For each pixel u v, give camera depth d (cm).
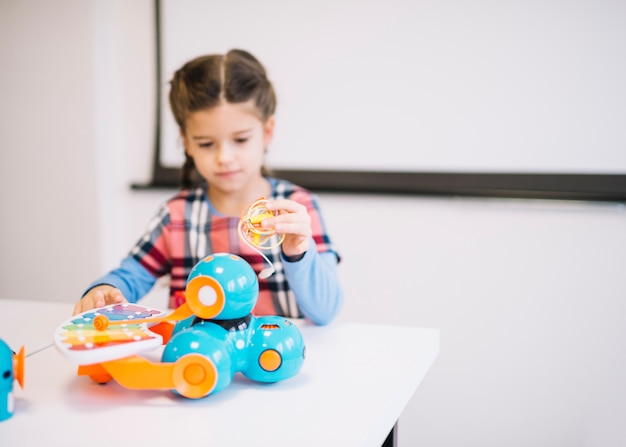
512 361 171
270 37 184
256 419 60
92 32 194
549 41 161
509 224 168
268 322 70
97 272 202
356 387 69
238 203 117
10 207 210
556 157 162
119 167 204
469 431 176
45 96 201
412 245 176
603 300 162
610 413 164
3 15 202
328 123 181
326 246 108
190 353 63
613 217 159
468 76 168
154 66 197
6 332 90
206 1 189
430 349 85
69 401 65
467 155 170
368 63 176
